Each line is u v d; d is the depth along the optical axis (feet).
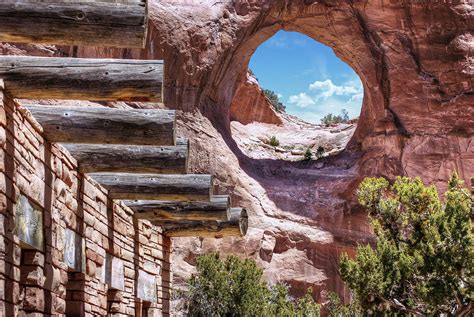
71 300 28.94
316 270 113.80
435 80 124.16
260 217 114.93
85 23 20.02
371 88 129.59
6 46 88.22
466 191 66.69
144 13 20.15
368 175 123.75
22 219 22.09
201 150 116.06
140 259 40.55
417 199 68.03
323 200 120.26
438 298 61.52
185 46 117.91
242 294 79.20
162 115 24.47
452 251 61.87
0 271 19.67
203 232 44.29
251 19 127.24
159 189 33.30
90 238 30.81
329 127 179.73
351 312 92.73
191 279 81.51
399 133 123.75
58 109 24.58
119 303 35.58
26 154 22.65
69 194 27.84
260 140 163.94
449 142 121.29
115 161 28.96
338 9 128.36
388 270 65.72
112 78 21.61
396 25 126.41
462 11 124.06
